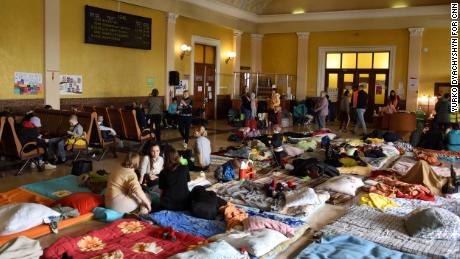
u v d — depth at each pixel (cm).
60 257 372
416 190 592
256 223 441
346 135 1269
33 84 948
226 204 515
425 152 948
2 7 878
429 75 1538
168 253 388
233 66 1723
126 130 924
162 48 1330
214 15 1525
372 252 397
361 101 1293
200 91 1572
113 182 498
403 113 1388
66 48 1026
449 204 561
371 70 1642
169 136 1154
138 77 1248
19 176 674
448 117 1222
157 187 590
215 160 811
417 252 407
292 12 1731
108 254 369
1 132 663
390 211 528
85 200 505
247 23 1747
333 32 1686
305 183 652
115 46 1160
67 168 734
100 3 1106
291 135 1122
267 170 739
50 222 451
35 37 948
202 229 456
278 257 401
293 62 1770
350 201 573
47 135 825
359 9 1612
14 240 374
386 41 1598
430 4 1505
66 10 1020
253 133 1089
